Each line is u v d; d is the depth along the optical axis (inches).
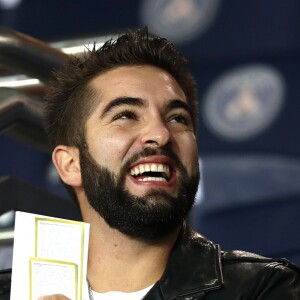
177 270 126.4
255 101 235.9
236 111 236.7
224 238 232.8
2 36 136.9
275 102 234.1
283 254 229.0
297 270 126.9
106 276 130.4
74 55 140.8
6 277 137.0
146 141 125.7
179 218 125.7
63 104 136.6
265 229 230.5
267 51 238.1
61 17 257.9
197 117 138.8
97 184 128.6
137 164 125.8
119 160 126.8
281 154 231.6
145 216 124.0
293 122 231.6
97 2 253.8
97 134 129.4
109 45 136.8
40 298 123.6
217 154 236.2
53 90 138.6
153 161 125.1
